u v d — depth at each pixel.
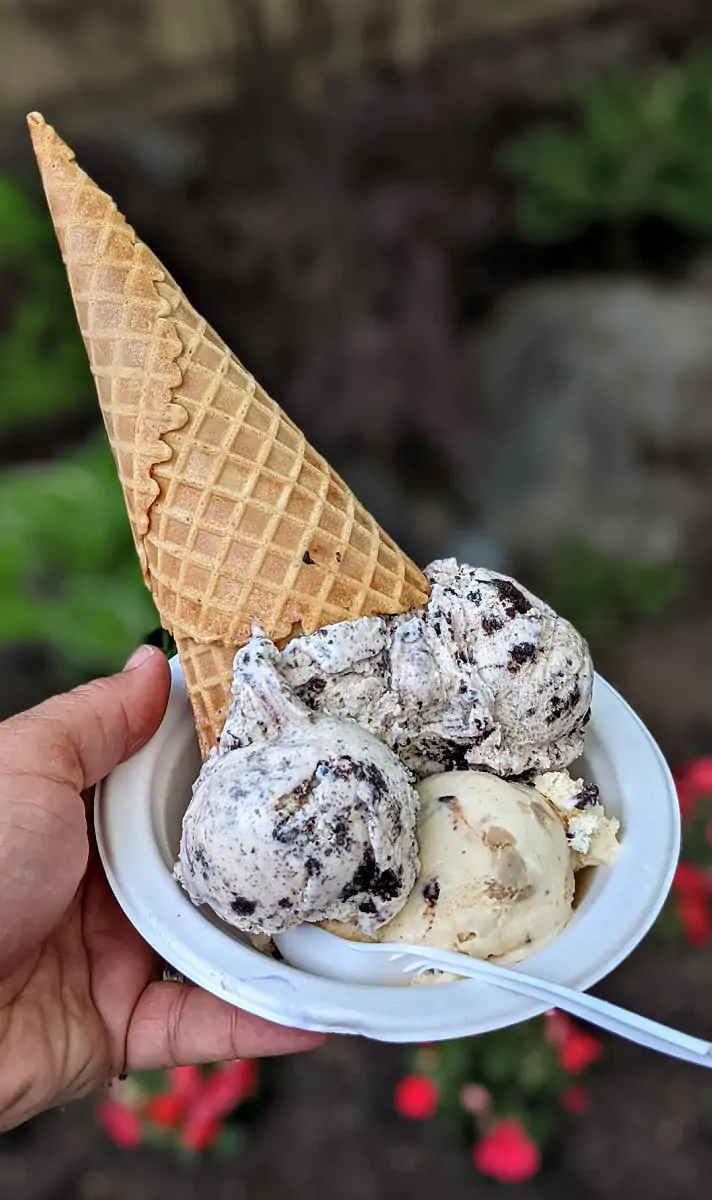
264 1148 0.55
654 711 0.74
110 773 0.30
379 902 0.25
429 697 0.27
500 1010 0.24
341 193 0.90
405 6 1.00
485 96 0.96
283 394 0.84
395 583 0.29
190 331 0.29
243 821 0.24
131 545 0.67
